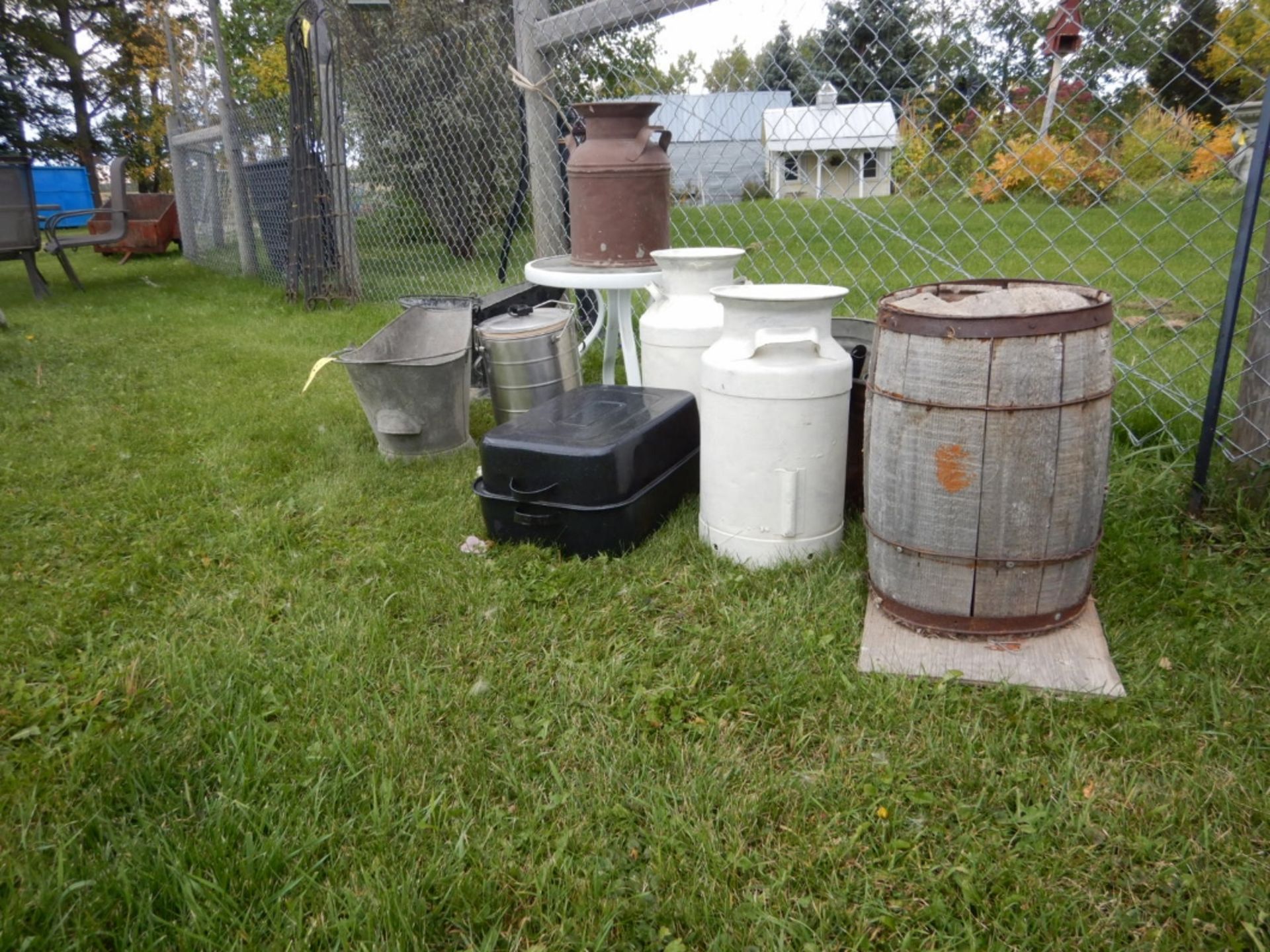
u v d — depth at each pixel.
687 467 2.73
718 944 1.25
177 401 4.30
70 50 18.28
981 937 1.26
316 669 1.95
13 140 14.41
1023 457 1.73
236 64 24.78
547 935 1.29
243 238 9.40
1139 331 3.89
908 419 1.81
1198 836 1.40
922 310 1.78
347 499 2.98
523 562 2.45
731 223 4.82
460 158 6.72
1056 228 5.41
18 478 3.29
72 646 2.14
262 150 8.72
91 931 1.31
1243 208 2.17
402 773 1.63
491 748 1.71
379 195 7.43
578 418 2.62
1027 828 1.42
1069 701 1.72
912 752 1.62
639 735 1.72
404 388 3.16
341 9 9.67
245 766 1.62
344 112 7.30
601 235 3.20
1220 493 2.38
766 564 2.34
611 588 2.27
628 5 3.78
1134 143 3.97
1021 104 3.44
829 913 1.30
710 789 1.54
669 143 3.33
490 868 1.40
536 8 4.32
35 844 1.46
